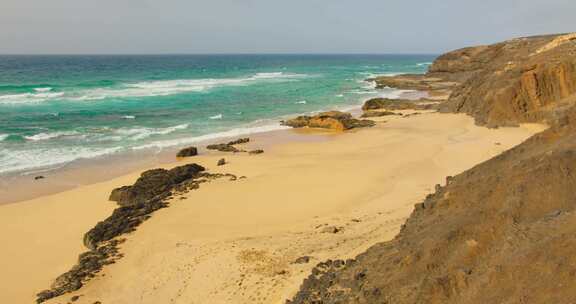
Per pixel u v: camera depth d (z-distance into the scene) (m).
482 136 36.44
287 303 12.67
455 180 15.69
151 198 25.00
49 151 35.72
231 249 17.59
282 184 26.73
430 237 11.73
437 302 9.68
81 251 19.56
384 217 19.89
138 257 18.23
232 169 30.84
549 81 37.81
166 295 15.26
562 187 11.27
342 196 24.06
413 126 43.56
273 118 52.41
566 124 14.62
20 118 47.19
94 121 47.34
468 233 11.09
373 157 32.50
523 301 8.37
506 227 10.71
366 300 10.91
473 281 9.59
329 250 16.44
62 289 16.19
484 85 45.28
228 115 53.56
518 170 12.68
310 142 39.50
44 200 25.47
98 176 30.12
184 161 33.53
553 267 8.52
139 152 36.19
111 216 22.23
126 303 15.18
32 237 20.97
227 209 22.94
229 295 14.38
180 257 17.64
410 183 25.62
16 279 17.48
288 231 19.34
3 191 27.02
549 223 9.88
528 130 36.16
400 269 11.26
